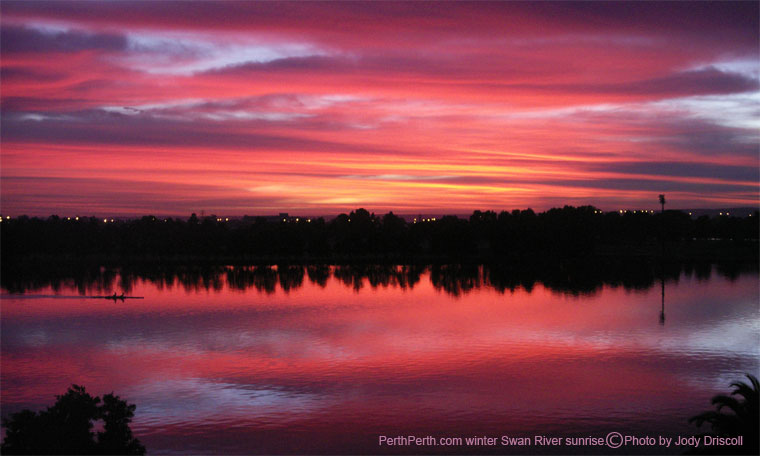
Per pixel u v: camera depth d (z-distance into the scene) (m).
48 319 124.06
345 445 48.50
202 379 70.81
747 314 117.50
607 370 73.19
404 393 63.53
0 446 30.00
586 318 115.25
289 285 183.38
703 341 91.19
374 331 104.44
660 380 67.94
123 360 83.44
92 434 32.56
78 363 81.94
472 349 87.50
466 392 63.72
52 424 30.80
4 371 77.00
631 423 53.22
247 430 52.25
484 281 184.00
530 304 136.00
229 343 95.31
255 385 67.50
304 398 62.03
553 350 85.94
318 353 86.00
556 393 62.94
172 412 57.59
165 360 82.88
